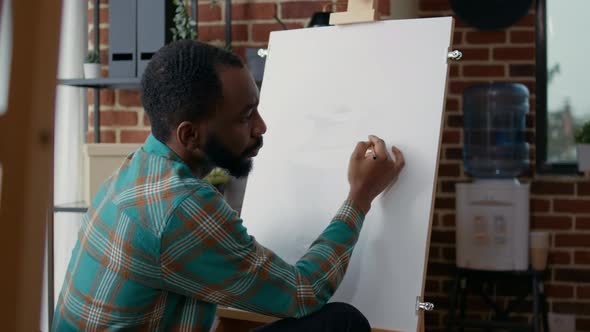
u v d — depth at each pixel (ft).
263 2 9.36
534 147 10.41
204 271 3.55
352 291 4.79
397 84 5.10
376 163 4.59
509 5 10.30
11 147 1.01
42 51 1.02
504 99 10.35
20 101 1.01
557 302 10.34
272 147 5.45
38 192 1.03
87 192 8.61
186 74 3.73
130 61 8.84
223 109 3.82
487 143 10.40
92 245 3.76
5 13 1.01
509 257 9.58
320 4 9.22
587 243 10.25
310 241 5.01
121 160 8.52
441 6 10.59
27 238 1.01
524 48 10.37
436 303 10.62
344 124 5.20
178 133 3.79
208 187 3.67
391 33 5.26
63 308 3.87
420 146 4.84
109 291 3.60
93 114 9.66
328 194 5.07
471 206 9.69
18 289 1.01
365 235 4.84
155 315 3.65
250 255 3.69
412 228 4.70
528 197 9.61
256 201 5.37
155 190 3.60
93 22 9.50
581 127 10.31
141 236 3.51
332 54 5.46
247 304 3.73
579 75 10.30
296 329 4.05
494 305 10.13
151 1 8.77
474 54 10.49
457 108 10.54
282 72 5.65
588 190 10.25
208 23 9.47
